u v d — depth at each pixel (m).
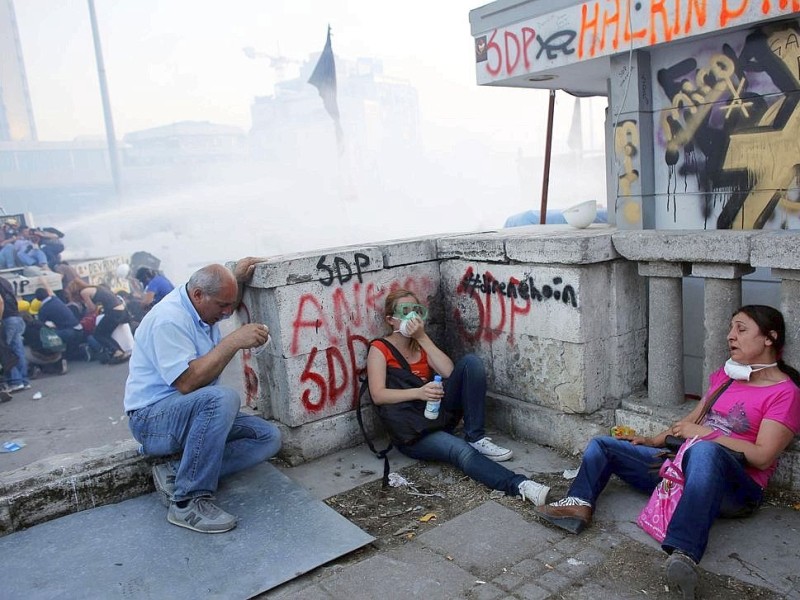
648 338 3.73
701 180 3.76
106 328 9.26
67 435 6.19
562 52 4.20
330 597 2.56
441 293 4.45
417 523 3.11
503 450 3.70
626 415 3.62
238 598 2.55
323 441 3.94
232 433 3.42
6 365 7.98
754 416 2.76
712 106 3.64
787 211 3.42
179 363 3.12
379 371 3.77
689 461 2.60
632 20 3.72
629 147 3.95
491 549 2.83
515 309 3.93
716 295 3.22
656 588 2.49
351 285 3.97
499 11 4.56
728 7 3.27
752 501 2.82
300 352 3.79
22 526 3.18
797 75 3.26
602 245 3.52
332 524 3.06
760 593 2.40
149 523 3.17
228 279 3.24
